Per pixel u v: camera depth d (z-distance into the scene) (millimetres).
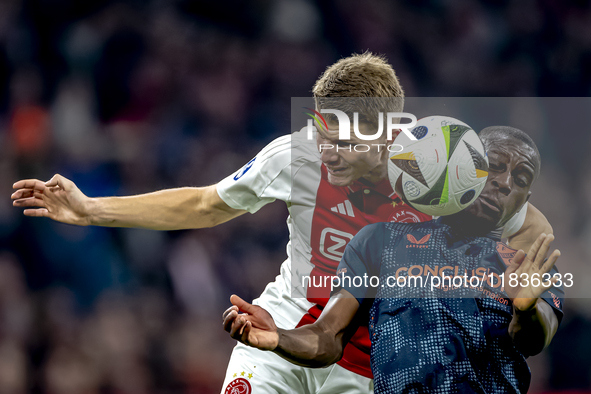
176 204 10336
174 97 27547
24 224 22234
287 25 29531
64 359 20531
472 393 7758
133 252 22516
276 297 10242
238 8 29281
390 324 8047
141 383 20516
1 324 20812
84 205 10148
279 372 9734
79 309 21656
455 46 30188
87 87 27109
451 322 7891
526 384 8023
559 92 30266
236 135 27688
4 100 26688
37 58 27516
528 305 7395
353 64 8781
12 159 25234
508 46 30500
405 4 30547
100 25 28016
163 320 21922
